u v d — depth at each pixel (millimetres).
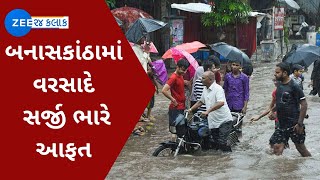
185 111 8852
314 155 7969
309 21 41531
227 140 8281
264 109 12469
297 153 8188
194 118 8703
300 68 9906
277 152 7824
